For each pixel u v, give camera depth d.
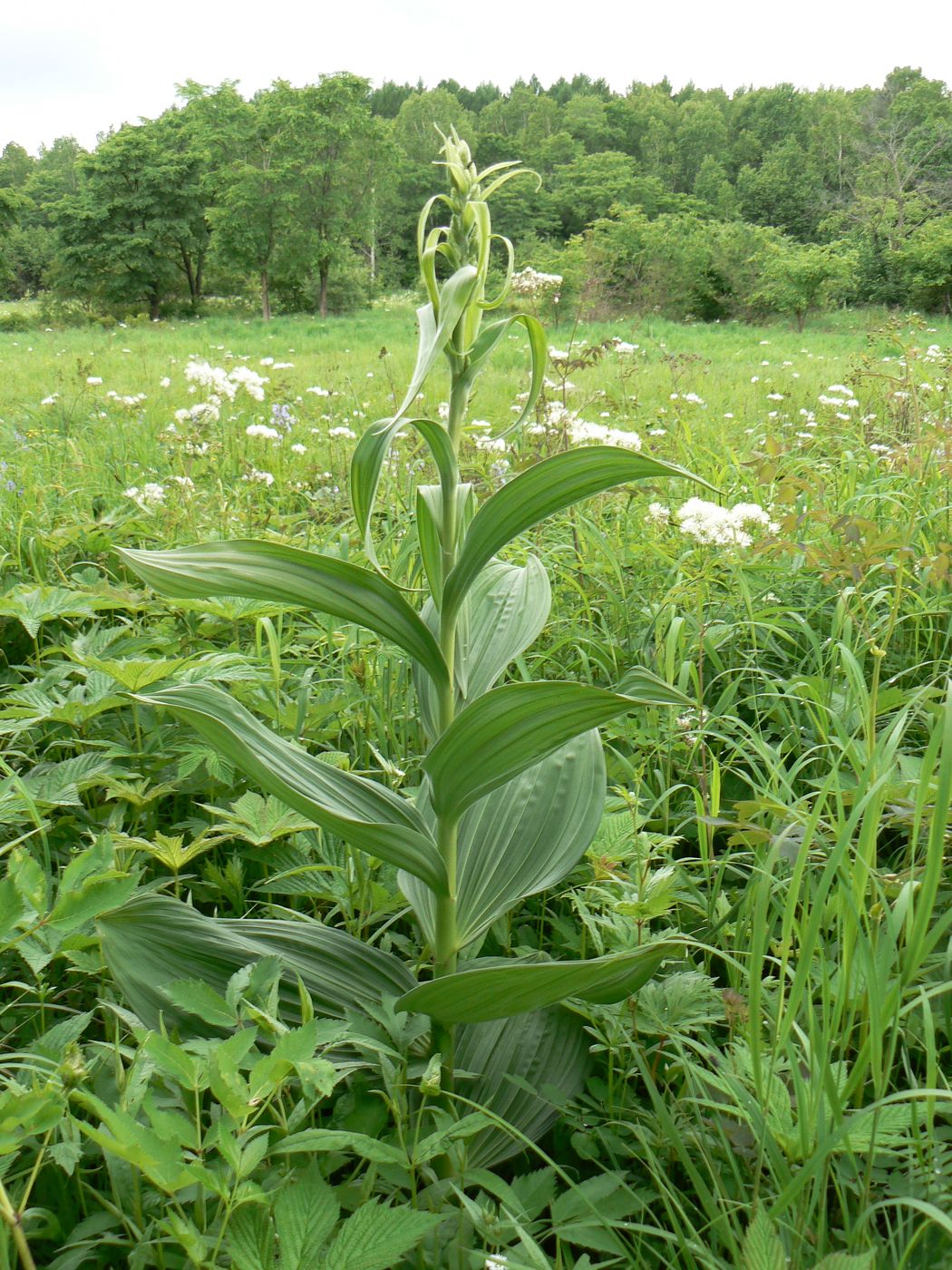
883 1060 1.60
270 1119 1.38
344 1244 1.03
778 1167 1.28
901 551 2.47
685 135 109.44
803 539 3.57
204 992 1.27
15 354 17.42
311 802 1.40
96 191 54.31
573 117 112.81
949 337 19.61
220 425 6.25
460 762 1.41
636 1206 1.31
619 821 2.00
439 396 8.97
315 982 1.58
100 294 55.41
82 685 2.46
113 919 1.51
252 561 1.35
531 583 1.83
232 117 51.44
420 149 85.81
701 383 10.62
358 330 30.02
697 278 36.88
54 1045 1.32
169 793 2.25
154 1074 1.39
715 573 3.47
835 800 2.22
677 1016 1.58
